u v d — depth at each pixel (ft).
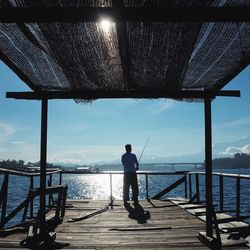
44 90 15.43
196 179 29.96
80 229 19.10
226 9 6.17
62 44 10.60
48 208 26.81
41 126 15.38
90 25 9.17
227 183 178.91
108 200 34.27
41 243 14.51
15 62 12.06
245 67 11.88
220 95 14.97
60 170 31.99
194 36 9.71
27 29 9.46
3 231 16.78
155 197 34.55
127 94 15.46
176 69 12.64
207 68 12.54
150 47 10.65
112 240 16.26
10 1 7.79
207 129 15.16
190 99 15.64
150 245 15.11
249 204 70.74
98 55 11.53
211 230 15.37
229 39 9.91
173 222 21.13
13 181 247.29
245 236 15.61
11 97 15.01
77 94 15.33
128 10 6.36
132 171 30.04
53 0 7.79
